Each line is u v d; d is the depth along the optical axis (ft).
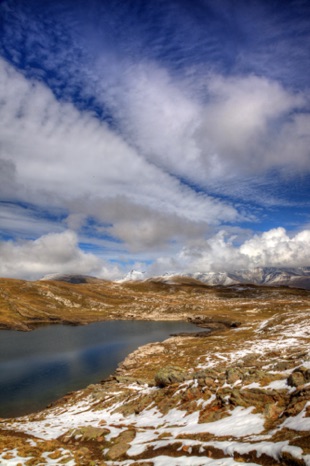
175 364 170.60
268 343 185.57
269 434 47.96
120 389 127.75
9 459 53.11
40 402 140.77
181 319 489.67
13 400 143.95
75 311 545.03
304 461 36.14
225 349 191.42
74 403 123.75
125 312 555.28
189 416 69.72
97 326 431.02
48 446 61.41
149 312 554.05
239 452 44.24
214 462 43.21
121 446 58.44
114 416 90.27
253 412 59.26
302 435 42.70
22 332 380.58
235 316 456.86
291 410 52.01
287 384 64.34
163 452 52.24
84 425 84.12
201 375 92.17
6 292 550.36
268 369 87.45
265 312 475.31
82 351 262.67
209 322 431.84
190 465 44.09
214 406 69.10
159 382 107.86
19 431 80.74
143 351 245.65
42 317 472.44
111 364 214.90
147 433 65.92
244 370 82.94
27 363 219.61
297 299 625.00
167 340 297.53
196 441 52.75
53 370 199.41
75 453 57.26
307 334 194.29
